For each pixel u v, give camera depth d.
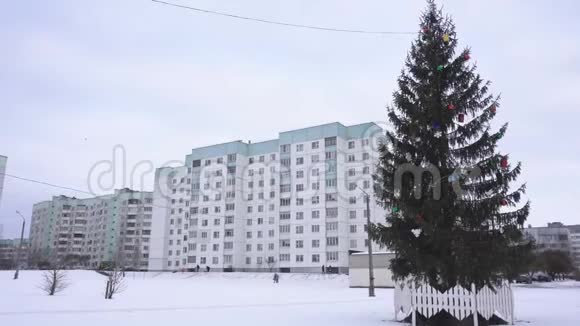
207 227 94.06
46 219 152.12
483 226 13.65
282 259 83.88
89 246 145.88
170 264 106.81
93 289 30.64
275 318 15.17
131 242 133.12
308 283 56.62
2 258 134.00
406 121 15.09
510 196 13.73
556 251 93.44
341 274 70.25
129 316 15.15
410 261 14.32
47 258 116.81
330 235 78.62
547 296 29.70
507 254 13.16
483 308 13.20
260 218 90.12
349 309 18.86
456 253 13.00
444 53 15.41
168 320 14.26
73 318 14.19
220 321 14.19
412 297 13.93
